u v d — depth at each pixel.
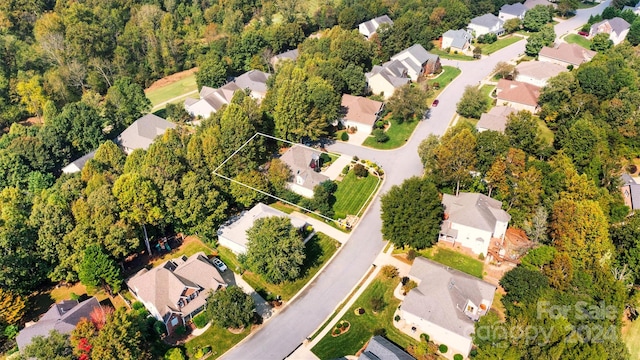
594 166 87.06
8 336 63.09
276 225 70.75
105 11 171.38
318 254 77.94
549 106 111.25
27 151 101.50
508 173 83.44
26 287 68.00
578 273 63.34
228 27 177.12
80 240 69.88
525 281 63.66
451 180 84.88
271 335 64.25
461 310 62.16
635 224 70.56
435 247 77.69
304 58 133.00
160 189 78.12
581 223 68.94
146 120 117.50
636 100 105.12
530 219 79.19
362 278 72.94
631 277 67.19
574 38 161.75
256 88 134.62
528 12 169.88
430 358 59.19
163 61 165.12
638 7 181.00
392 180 95.00
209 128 93.81
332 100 107.81
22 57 147.12
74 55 150.50
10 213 75.38
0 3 165.12
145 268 75.69
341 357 60.06
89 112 111.25
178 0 195.25
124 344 53.66
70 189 83.31
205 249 80.25
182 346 62.69
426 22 165.75
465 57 154.75
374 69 136.12
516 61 148.25
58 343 53.72
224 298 62.84
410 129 113.00
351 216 86.12
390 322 64.81
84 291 72.31
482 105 114.81
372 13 182.62
